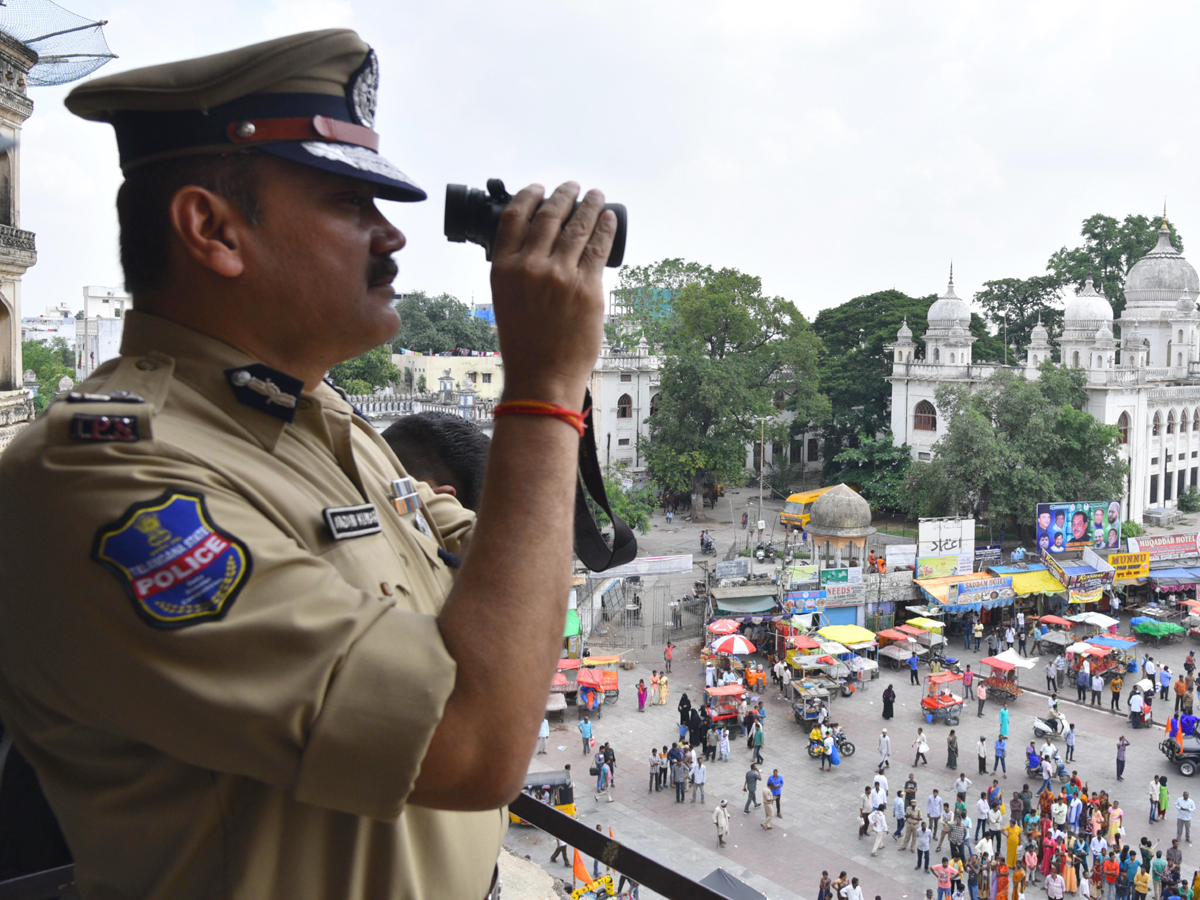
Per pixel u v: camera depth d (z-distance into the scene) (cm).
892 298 7544
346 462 170
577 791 2627
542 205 149
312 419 164
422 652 125
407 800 125
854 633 3506
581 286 142
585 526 196
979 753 2759
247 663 120
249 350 156
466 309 8469
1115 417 5662
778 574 4003
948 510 5162
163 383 146
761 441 5597
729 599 3872
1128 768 2820
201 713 117
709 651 3419
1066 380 5322
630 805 2544
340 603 129
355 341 164
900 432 6291
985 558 4306
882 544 5362
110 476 124
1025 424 5006
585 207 149
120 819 137
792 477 7200
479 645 127
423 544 187
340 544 151
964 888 2136
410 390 6272
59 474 124
